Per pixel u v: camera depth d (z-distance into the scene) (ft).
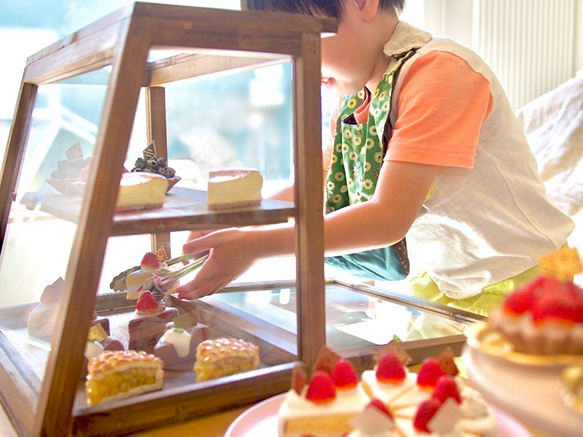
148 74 4.58
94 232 2.35
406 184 3.93
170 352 3.05
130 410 2.44
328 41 4.48
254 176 2.90
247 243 3.47
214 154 3.52
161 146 4.72
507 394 1.72
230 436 2.21
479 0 10.04
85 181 2.68
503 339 1.92
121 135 2.37
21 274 3.51
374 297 3.85
